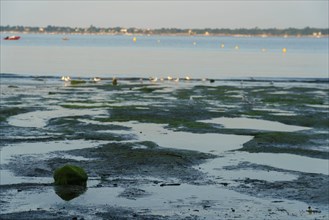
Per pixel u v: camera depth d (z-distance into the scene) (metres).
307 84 86.06
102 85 79.50
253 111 53.91
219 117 50.41
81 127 43.81
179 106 56.34
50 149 35.91
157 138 40.41
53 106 55.59
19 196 25.94
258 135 41.00
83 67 122.69
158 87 77.12
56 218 22.78
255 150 36.59
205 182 28.75
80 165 31.75
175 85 81.50
